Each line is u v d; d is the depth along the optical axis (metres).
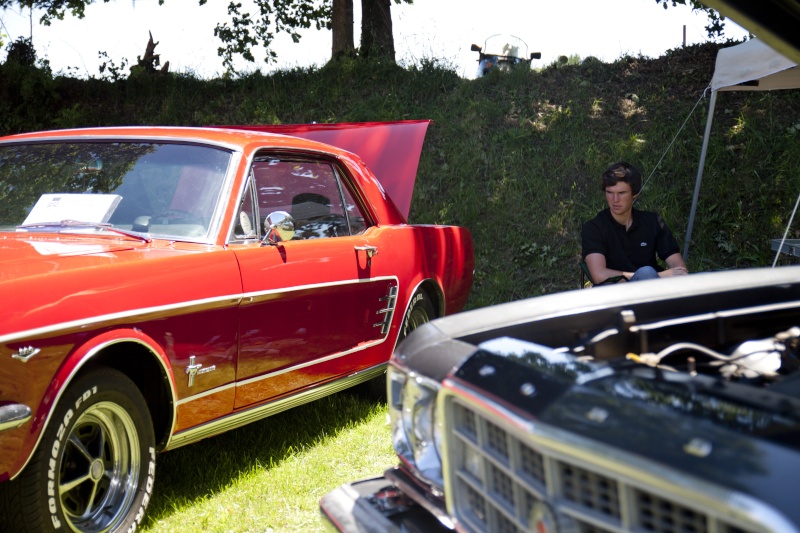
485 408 1.38
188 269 3.08
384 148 5.95
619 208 5.05
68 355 2.61
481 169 10.27
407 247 4.61
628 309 2.03
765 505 0.92
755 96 10.78
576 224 9.31
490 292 8.45
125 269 2.86
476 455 1.49
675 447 1.07
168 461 3.74
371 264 4.22
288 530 3.06
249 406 3.43
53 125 12.07
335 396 4.79
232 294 3.23
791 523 0.90
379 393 4.70
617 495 1.13
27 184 3.67
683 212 9.23
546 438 1.21
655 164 9.88
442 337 1.84
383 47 14.30
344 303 3.97
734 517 0.95
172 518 3.13
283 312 3.55
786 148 9.84
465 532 1.51
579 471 1.19
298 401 3.74
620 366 1.54
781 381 1.42
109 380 2.82
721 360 1.90
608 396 1.25
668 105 10.92
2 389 2.41
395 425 1.87
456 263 5.20
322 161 4.30
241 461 3.76
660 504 1.07
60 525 2.64
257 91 12.64
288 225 3.51
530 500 1.31
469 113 11.27
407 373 1.78
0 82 12.38
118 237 3.33
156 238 3.36
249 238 3.53
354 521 1.81
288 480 3.48
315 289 3.72
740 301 2.16
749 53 7.23
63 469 2.73
